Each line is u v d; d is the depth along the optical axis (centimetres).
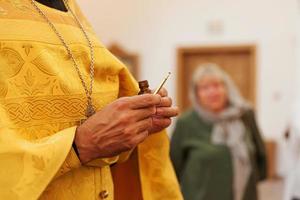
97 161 72
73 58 71
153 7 595
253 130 266
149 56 600
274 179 547
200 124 260
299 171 217
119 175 95
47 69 66
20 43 64
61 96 68
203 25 579
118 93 84
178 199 96
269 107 554
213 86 260
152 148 92
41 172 60
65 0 80
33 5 70
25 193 58
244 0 559
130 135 65
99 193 75
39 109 66
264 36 552
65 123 68
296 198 218
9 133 59
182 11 586
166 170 94
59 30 71
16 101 63
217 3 571
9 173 58
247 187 254
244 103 267
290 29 539
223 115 257
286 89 544
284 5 541
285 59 544
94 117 66
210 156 250
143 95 67
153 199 93
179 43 590
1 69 62
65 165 64
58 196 68
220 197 248
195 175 249
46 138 64
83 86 71
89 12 565
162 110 73
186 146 257
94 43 77
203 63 587
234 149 252
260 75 555
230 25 566
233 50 568
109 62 78
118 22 600
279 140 546
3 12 65
